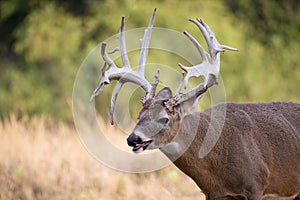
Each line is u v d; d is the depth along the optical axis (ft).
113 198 96.17
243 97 169.07
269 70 189.47
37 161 100.83
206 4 184.55
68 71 191.62
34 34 198.29
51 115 183.42
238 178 65.67
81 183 97.60
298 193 70.38
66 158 102.89
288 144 68.39
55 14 201.36
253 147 66.59
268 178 67.67
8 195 92.63
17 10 208.44
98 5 194.39
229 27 182.29
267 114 69.05
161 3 183.01
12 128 113.09
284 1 208.33
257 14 206.18
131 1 183.11
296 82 189.78
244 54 181.47
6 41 212.43
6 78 201.98
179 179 101.81
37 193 95.09
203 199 96.02
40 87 192.95
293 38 205.57
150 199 95.91
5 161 100.94
